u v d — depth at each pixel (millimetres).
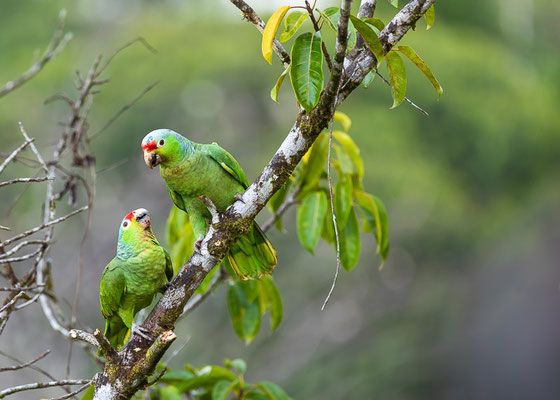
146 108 22625
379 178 21766
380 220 5805
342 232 5805
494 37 28922
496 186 24375
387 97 23984
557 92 27922
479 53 25406
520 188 24469
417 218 21812
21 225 17359
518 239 18281
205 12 29141
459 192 23328
